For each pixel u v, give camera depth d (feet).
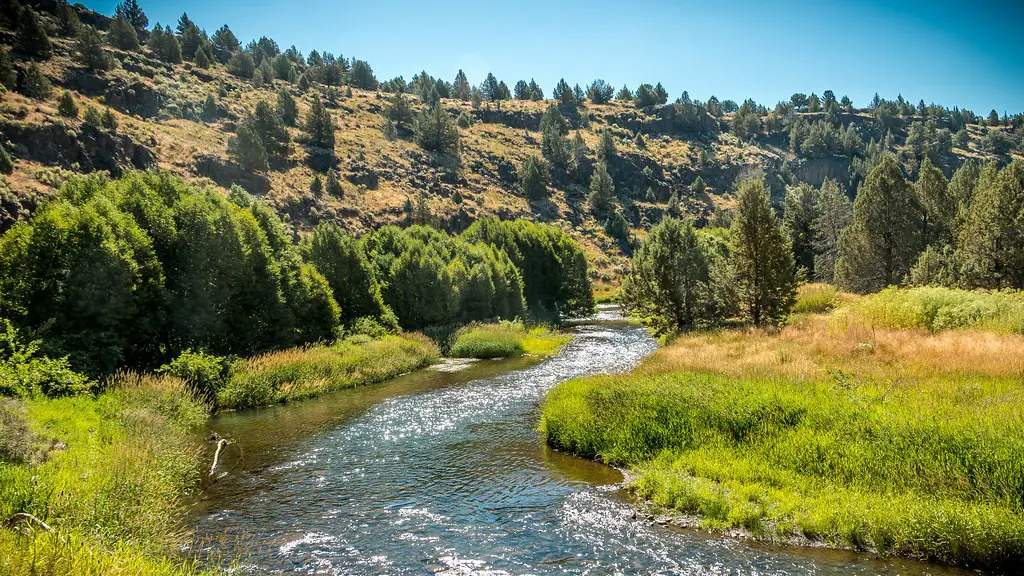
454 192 395.55
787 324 94.22
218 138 342.03
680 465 37.11
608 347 118.62
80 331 67.92
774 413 39.81
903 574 24.43
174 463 39.78
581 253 223.92
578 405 50.90
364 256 127.13
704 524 30.30
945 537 25.25
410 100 597.11
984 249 108.58
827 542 27.45
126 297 72.13
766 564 25.73
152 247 81.20
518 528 31.35
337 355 90.94
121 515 27.66
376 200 353.51
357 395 75.51
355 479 40.81
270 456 47.14
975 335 62.44
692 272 111.45
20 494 26.78
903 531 26.23
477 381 83.20
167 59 445.78
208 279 84.89
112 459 36.09
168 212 85.97
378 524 32.50
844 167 614.75
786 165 594.65
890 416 35.81
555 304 212.84
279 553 28.81
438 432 54.03
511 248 201.87
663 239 117.39
